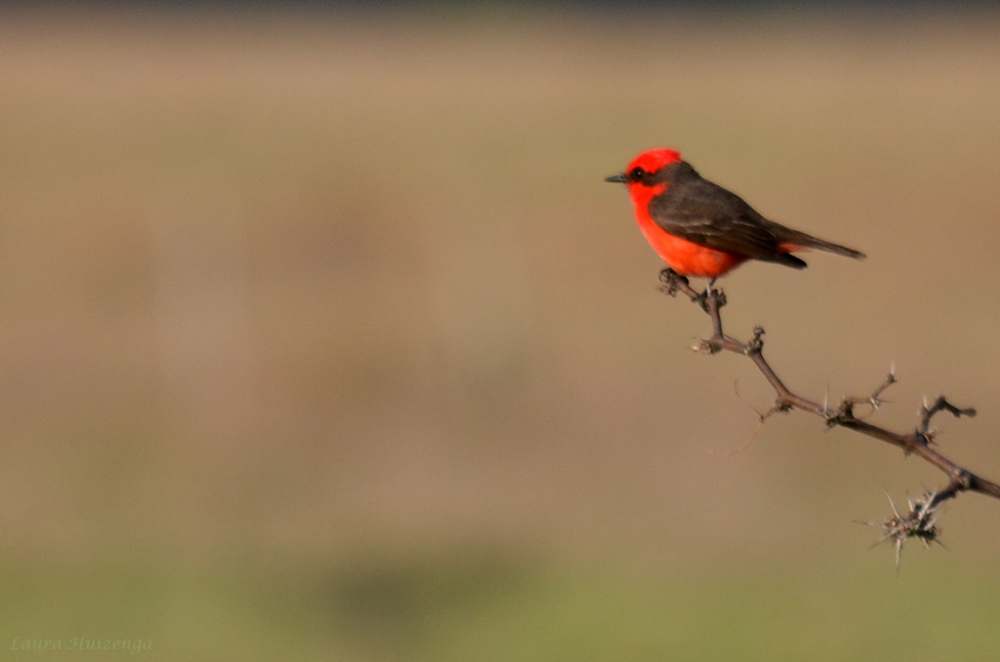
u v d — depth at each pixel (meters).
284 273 21.17
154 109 37.28
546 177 27.95
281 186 27.23
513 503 14.19
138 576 12.78
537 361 17.27
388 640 11.62
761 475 14.37
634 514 13.86
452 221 23.97
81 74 42.66
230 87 40.84
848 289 19.91
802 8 56.22
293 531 13.66
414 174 28.59
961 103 34.81
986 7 55.12
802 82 39.69
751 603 12.09
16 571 12.77
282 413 16.23
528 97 38.75
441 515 13.99
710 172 27.91
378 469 15.07
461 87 40.78
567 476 14.72
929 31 49.78
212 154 31.06
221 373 17.23
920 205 24.39
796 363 17.14
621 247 22.22
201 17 56.25
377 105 38.03
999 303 19.06
